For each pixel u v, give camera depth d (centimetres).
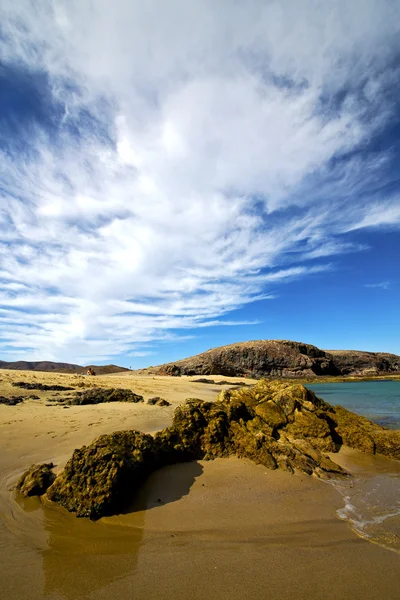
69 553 466
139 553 472
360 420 1268
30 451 862
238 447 933
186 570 432
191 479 771
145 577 416
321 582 411
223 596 382
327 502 685
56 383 2631
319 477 830
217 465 862
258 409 1172
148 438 802
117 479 607
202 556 469
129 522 568
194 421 966
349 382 7206
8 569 422
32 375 3042
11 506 593
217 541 514
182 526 561
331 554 479
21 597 371
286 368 9475
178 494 691
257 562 455
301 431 1102
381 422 1723
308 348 10469
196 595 384
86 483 600
